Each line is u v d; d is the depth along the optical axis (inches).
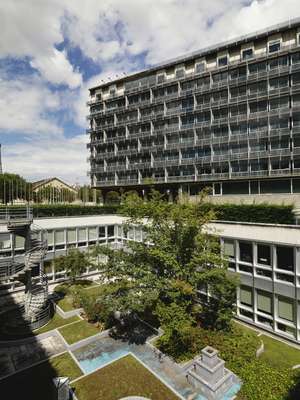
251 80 1763.0
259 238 620.1
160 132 2130.9
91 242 1061.8
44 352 548.4
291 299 574.2
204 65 1978.3
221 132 1904.5
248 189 1777.8
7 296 837.2
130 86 2340.1
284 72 1651.1
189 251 551.8
